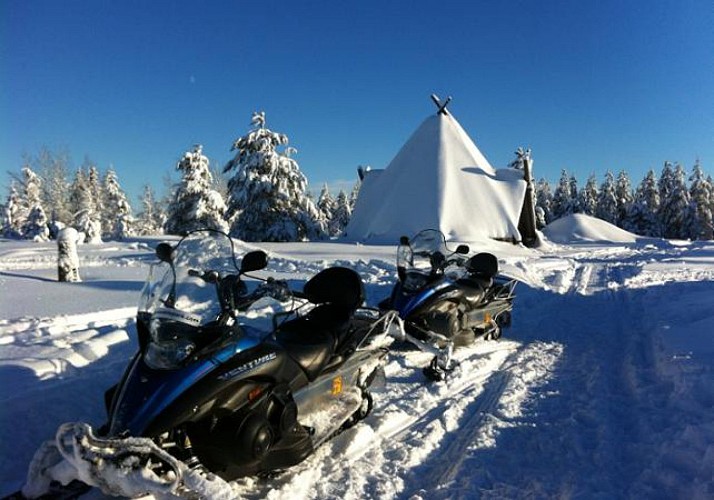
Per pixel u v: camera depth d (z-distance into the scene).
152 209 68.75
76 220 36.44
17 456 3.67
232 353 3.25
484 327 7.26
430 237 7.15
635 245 35.31
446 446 4.20
